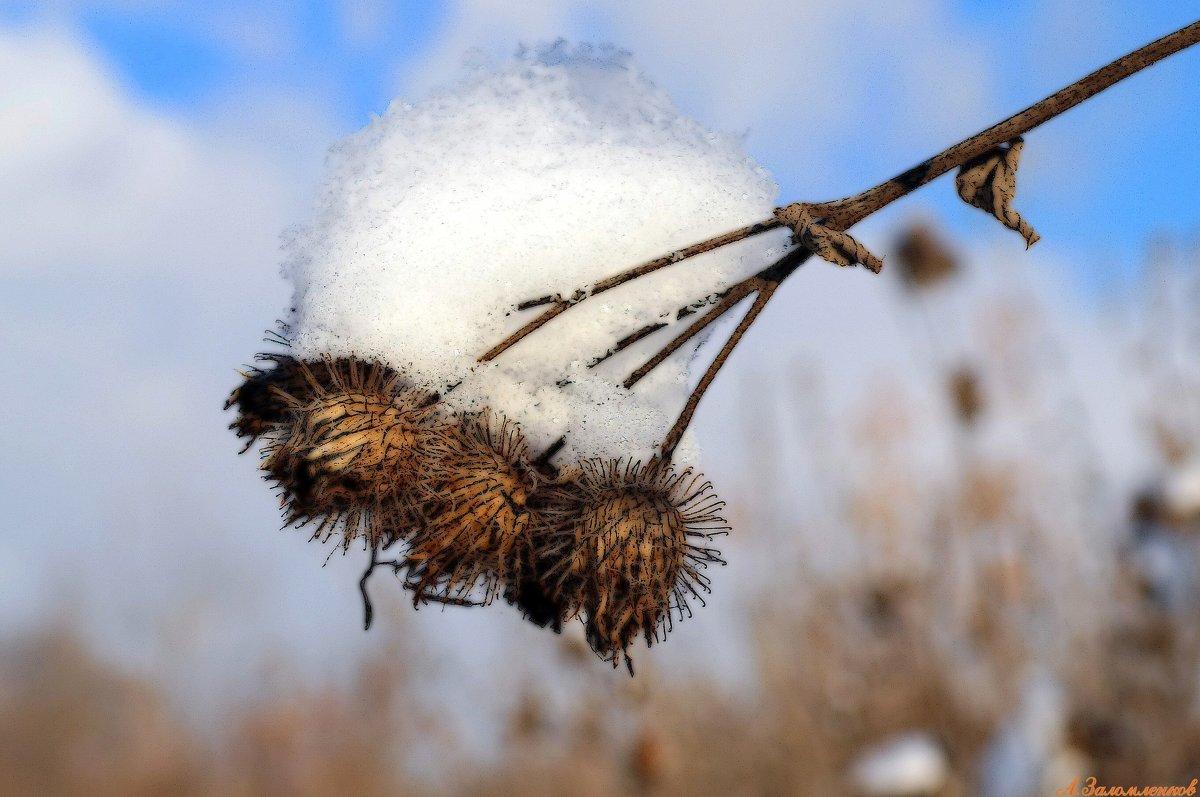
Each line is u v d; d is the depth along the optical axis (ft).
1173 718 1.74
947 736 1.85
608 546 1.33
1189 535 1.85
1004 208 1.29
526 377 1.36
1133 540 1.90
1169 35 1.29
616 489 1.34
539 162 1.36
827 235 1.27
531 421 1.36
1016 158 1.29
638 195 1.35
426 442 1.33
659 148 1.36
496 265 1.34
